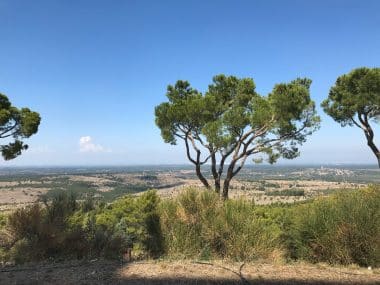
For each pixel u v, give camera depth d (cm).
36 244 628
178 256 645
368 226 612
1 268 547
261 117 1459
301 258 642
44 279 483
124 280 480
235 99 1678
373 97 1641
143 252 694
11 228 660
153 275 505
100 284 462
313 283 482
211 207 706
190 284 466
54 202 725
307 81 1605
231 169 1518
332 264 604
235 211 696
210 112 1513
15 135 1619
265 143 1584
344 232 616
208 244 661
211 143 1448
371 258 594
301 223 660
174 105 1503
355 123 1809
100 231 684
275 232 680
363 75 1698
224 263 588
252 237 650
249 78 1678
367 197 674
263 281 486
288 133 1547
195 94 1606
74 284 462
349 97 1711
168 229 699
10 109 1574
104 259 614
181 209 709
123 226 724
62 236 639
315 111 1561
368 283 486
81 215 758
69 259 620
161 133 1579
